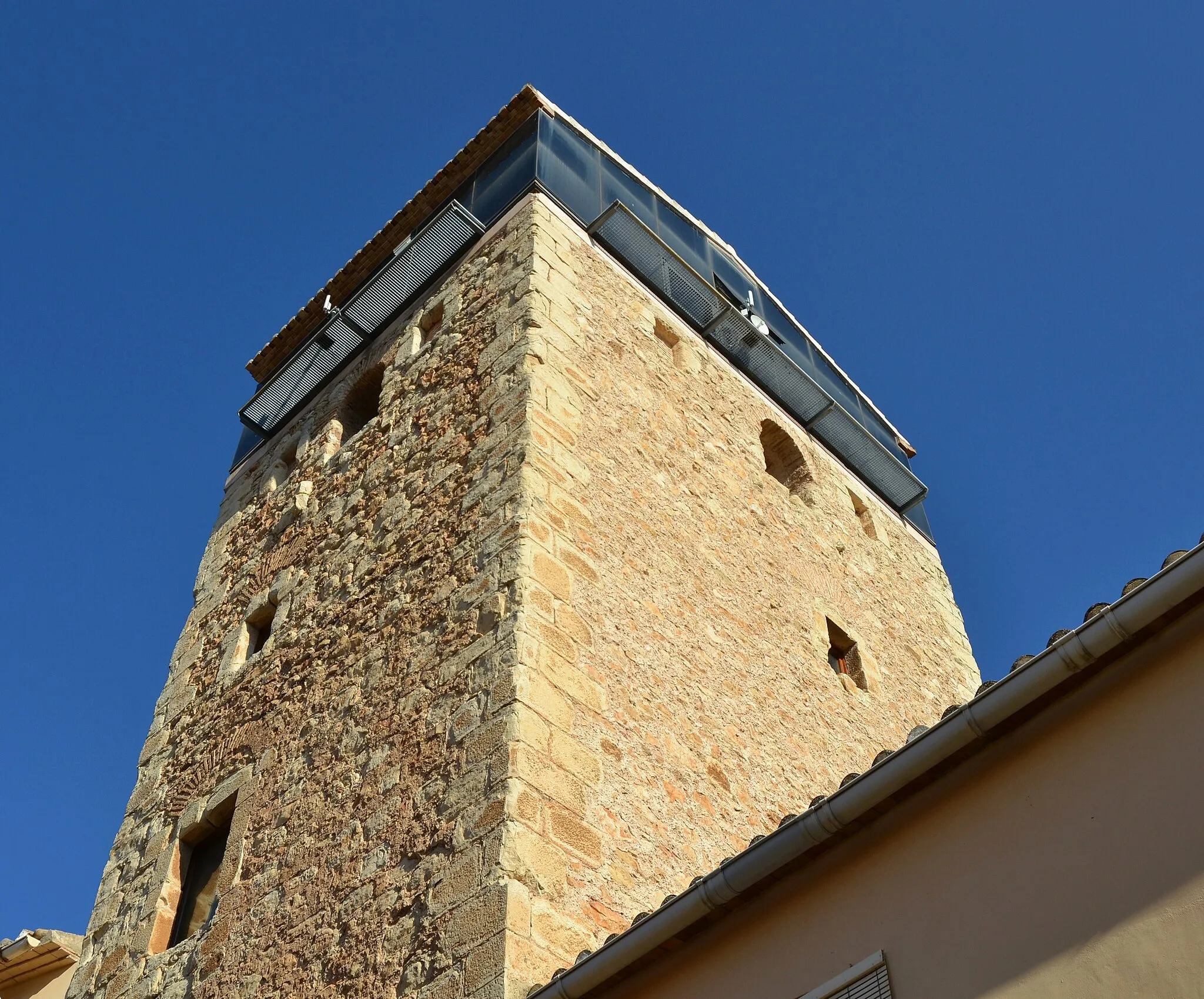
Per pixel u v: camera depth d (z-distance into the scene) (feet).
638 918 22.17
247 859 31.73
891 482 52.13
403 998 24.94
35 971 41.14
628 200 47.91
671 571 35.68
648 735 30.63
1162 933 16.52
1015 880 18.28
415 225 48.96
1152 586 17.99
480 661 29.58
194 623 42.98
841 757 37.14
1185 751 17.62
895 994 18.42
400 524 36.40
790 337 52.75
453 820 26.99
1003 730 19.45
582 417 36.78
